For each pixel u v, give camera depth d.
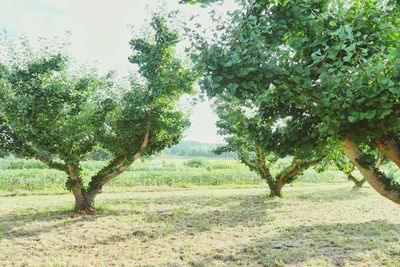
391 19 6.29
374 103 5.53
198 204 23.73
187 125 20.66
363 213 20.05
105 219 17.94
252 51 5.70
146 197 27.84
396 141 6.75
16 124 16.89
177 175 39.34
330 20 6.11
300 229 15.53
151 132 20.25
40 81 17.34
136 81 19.73
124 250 12.27
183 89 18.38
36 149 19.39
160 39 18.61
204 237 14.11
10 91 17.06
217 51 5.63
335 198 27.22
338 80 5.52
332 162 14.49
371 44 6.02
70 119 17.92
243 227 15.98
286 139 8.23
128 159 20.12
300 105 6.91
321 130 6.30
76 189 19.70
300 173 27.16
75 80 18.23
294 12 6.20
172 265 10.59
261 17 6.07
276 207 22.36
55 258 11.34
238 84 5.79
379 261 10.80
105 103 18.77
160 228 15.74
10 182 31.56
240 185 40.16
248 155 28.28
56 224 16.62
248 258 11.23
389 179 7.11
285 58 6.48
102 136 19.55
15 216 18.66
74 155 19.17
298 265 10.48
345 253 11.73
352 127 6.23
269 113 8.24
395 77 5.14
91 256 11.59
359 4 6.46
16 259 11.20
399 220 17.83
